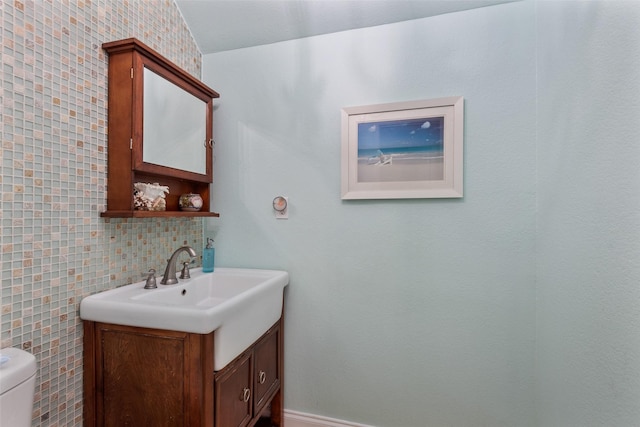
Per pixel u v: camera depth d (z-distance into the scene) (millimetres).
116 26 1202
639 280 687
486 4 1350
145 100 1182
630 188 726
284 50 1636
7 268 858
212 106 1658
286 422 1619
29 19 905
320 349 1575
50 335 965
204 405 948
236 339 1090
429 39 1426
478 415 1376
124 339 1025
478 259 1369
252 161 1684
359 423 1524
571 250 1011
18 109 879
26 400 769
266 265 1657
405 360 1463
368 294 1511
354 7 1452
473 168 1371
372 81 1501
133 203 1141
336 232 1554
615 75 790
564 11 1072
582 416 936
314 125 1588
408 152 1437
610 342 799
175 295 1288
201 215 1456
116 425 1030
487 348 1362
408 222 1455
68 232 1021
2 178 845
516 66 1321
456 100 1370
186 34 1637
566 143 1050
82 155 1065
